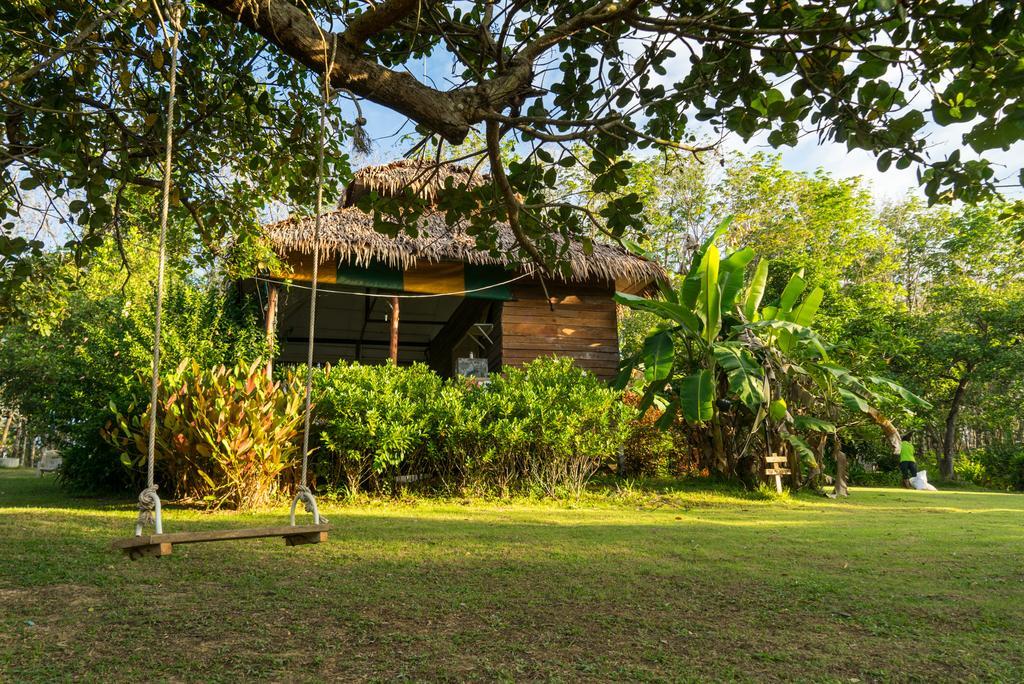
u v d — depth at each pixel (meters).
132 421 9.27
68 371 11.01
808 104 3.92
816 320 17.84
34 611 3.67
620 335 25.19
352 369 10.30
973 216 27.31
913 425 20.00
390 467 10.16
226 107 5.94
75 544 5.64
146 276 14.30
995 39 3.25
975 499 13.29
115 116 5.28
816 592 4.36
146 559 5.13
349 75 3.76
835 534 7.23
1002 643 3.33
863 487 17.86
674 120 4.43
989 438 29.05
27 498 10.02
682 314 11.68
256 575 4.65
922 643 3.31
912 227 34.47
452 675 2.80
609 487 11.92
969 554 5.92
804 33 3.70
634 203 4.61
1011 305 22.25
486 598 4.09
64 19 5.00
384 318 18.75
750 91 4.14
